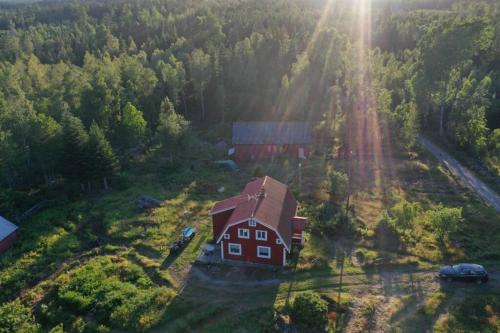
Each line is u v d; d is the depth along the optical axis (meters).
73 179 52.75
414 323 29.47
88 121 63.91
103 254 39.66
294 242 39.50
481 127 60.66
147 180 57.72
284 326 29.48
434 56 70.19
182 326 29.88
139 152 69.31
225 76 87.12
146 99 76.75
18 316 28.39
